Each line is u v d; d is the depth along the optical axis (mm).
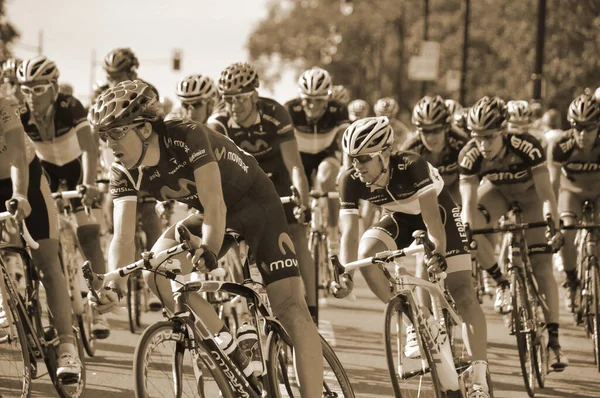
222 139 16312
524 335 22359
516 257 23359
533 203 26375
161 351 14492
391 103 42406
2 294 17375
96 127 14656
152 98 14844
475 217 24719
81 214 24953
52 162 26281
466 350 19812
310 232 30531
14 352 17391
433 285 18656
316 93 30891
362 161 18422
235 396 15484
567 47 104000
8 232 19359
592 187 28109
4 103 18234
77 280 24047
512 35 116438
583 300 27875
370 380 23078
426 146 26422
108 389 21266
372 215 22750
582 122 26516
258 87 24812
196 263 14312
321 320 31609
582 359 26828
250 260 18047
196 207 16312
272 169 25781
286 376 16641
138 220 27703
